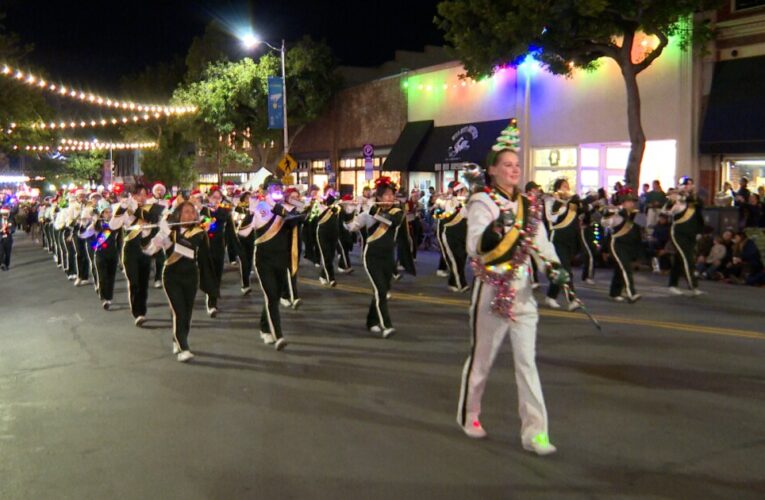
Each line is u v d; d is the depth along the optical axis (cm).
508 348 861
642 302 1204
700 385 705
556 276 520
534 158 2536
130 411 667
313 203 1441
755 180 1942
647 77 2120
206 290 1143
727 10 1953
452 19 1966
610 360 804
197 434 600
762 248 1421
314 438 583
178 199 1187
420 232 2184
